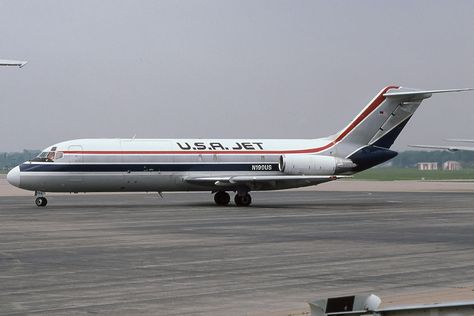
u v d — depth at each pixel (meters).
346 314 11.98
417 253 32.19
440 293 22.42
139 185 66.81
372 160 71.19
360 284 24.12
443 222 48.69
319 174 68.88
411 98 71.06
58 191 65.56
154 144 67.38
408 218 52.19
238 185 67.25
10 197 87.56
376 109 71.06
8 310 20.03
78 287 23.66
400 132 72.06
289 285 24.00
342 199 80.12
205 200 78.81
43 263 29.19
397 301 21.11
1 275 26.12
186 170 67.50
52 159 64.81
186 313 19.69
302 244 35.72
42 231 42.53
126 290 23.09
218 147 68.75
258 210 61.22
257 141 70.38
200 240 37.69
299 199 80.81
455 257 30.88
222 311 19.94
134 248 34.22
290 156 68.31
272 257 30.94
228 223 48.09
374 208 63.84
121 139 67.12
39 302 21.17
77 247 34.62
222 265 28.56
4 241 37.22
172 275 26.09
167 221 49.72
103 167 65.38
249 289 23.27
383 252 32.56
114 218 52.38
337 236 39.56
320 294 22.39
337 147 70.62
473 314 11.79
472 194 91.19
